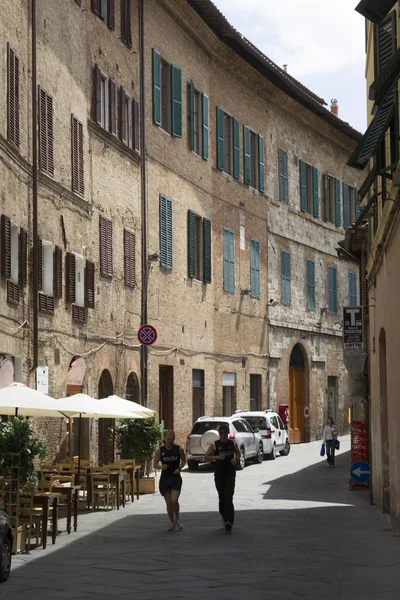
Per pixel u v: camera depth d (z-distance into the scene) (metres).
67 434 30.17
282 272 52.62
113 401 25.38
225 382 45.75
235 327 46.97
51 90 29.52
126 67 36.78
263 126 50.75
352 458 30.16
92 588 13.45
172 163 40.84
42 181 28.53
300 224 55.03
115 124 35.50
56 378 29.23
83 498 26.69
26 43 27.56
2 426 17.95
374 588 13.34
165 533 19.70
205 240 43.75
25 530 17.50
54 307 29.25
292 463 40.56
